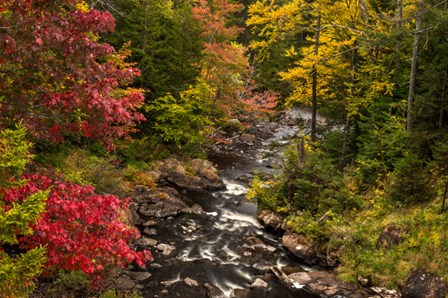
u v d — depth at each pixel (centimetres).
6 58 600
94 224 659
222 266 1358
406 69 1859
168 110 2238
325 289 1223
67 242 592
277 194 1741
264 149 3056
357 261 1312
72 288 1034
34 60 608
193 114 2467
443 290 1099
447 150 1258
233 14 4769
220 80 2736
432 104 1541
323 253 1419
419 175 1414
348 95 1947
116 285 1132
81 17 639
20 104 645
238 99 2945
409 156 1470
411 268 1201
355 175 1783
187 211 1811
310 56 1869
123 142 2169
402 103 1716
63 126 703
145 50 2244
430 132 1563
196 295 1162
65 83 659
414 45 1603
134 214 1655
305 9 1972
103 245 639
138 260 696
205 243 1526
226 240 1569
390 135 1634
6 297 483
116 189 1705
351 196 1572
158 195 1867
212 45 2902
